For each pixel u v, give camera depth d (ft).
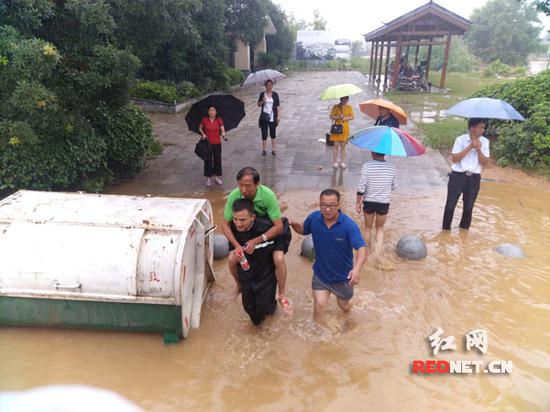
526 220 23.88
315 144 39.11
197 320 14.80
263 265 13.98
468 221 22.27
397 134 18.39
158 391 12.32
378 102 23.43
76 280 13.20
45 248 13.47
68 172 23.52
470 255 19.84
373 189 19.06
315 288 14.73
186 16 28.37
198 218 15.35
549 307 15.99
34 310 13.83
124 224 13.91
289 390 12.35
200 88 68.28
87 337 14.40
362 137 18.92
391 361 13.44
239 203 13.12
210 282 17.42
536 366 13.17
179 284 13.02
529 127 32.07
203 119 27.32
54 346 13.99
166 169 32.09
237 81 86.58
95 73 22.15
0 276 13.35
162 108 56.29
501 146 33.37
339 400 11.98
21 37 19.97
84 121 24.11
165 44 62.49
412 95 73.05
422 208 25.18
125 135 29.04
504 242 21.17
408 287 17.29
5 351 13.73
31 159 21.74
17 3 19.53
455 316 15.57
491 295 16.78
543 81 35.68
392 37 81.61
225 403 11.93
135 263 13.09
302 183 29.07
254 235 13.74
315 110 58.85
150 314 13.61
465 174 21.07
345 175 30.63
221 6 67.31
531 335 14.53
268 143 39.58
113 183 28.99
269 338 14.52
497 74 116.47
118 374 12.92
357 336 14.58
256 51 113.60
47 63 19.01
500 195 27.76
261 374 12.96
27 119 20.39
